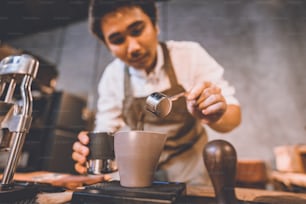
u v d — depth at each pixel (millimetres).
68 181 561
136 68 1223
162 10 1728
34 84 1299
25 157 1298
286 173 1174
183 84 1207
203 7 1729
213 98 604
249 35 1691
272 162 1464
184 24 1688
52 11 1812
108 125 1271
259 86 1608
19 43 2154
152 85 1229
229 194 336
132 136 375
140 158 377
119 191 367
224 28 1699
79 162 541
